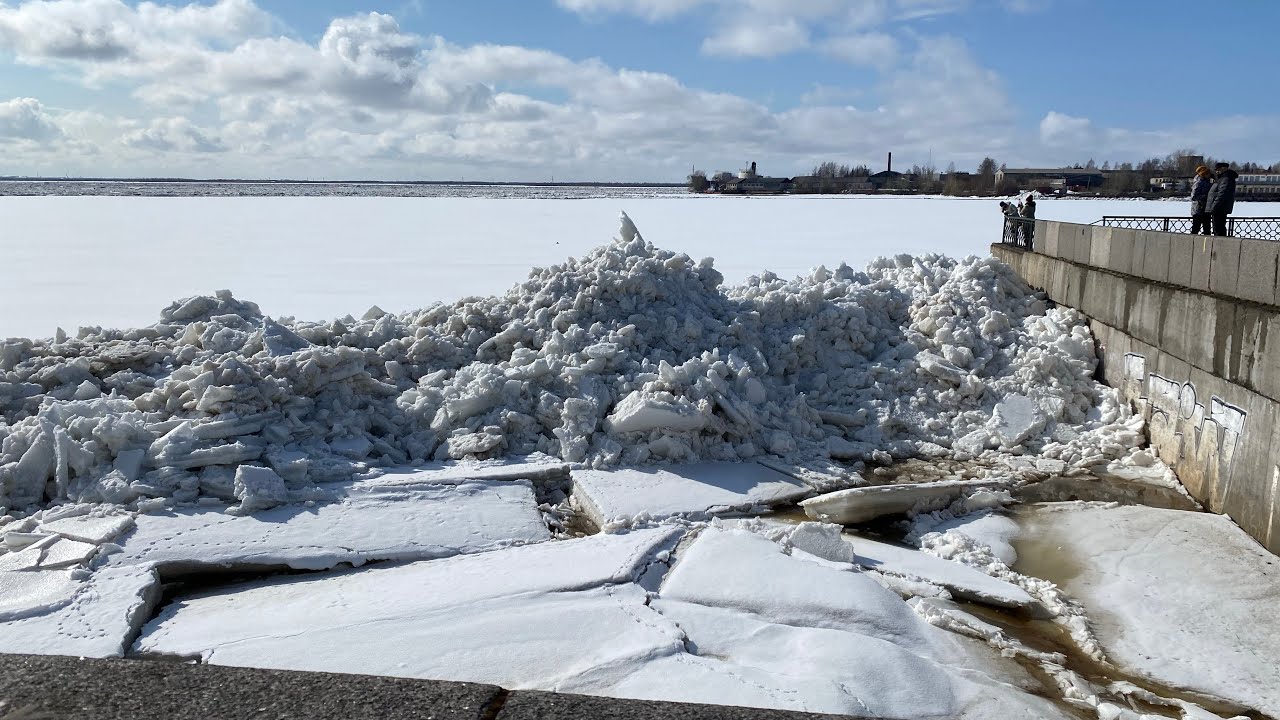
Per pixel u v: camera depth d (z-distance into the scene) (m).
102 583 5.05
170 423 6.89
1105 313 9.84
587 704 2.31
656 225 38.91
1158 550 6.30
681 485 7.28
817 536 5.79
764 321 10.48
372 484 6.75
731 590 5.02
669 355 9.21
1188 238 8.16
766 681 3.97
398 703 2.31
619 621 4.56
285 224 38.91
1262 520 6.41
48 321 14.27
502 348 9.13
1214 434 7.21
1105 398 9.38
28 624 4.59
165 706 2.29
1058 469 8.20
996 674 4.52
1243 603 5.48
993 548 6.40
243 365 7.43
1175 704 4.39
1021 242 14.45
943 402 9.45
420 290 18.27
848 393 9.70
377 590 5.16
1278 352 6.28
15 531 5.73
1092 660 4.91
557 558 5.55
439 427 7.84
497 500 6.72
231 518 6.09
